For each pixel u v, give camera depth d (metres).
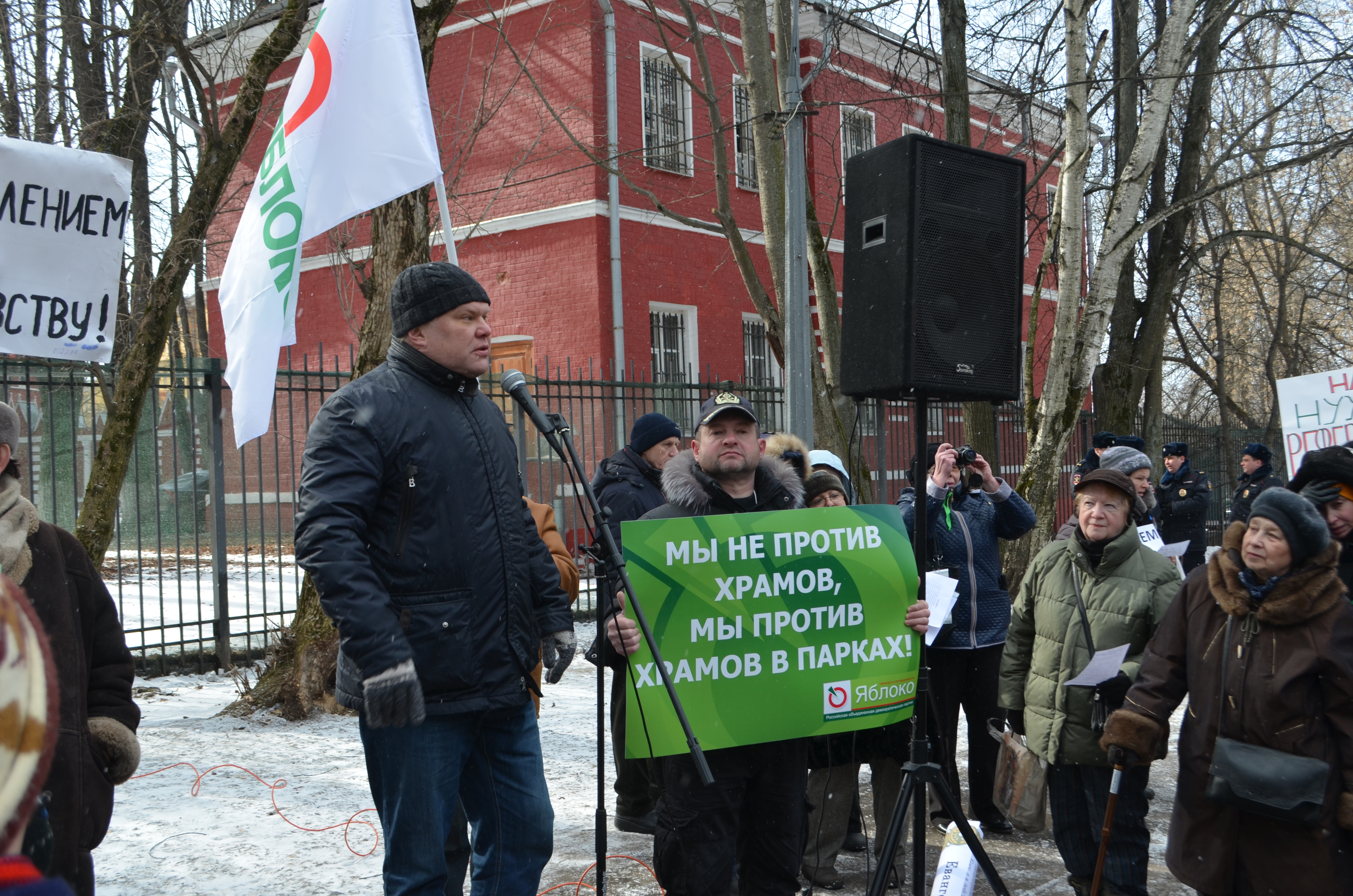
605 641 3.14
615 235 14.10
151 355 6.40
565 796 5.18
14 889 0.70
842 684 3.43
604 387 11.02
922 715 3.39
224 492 8.27
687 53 15.26
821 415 8.95
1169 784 5.55
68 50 10.83
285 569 13.96
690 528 3.29
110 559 14.91
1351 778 2.72
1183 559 10.54
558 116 9.34
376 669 2.41
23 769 0.71
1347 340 23.62
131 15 8.86
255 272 4.61
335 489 2.54
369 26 4.73
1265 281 20.08
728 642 3.30
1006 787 3.95
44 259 4.73
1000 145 17.77
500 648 2.75
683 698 3.22
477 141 15.06
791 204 7.90
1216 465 21.42
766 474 3.62
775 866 3.34
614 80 14.12
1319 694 2.79
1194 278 18.75
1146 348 14.67
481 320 2.83
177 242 6.46
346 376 8.73
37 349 4.72
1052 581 3.98
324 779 5.34
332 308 16.31
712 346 15.57
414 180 4.67
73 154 4.79
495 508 2.79
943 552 4.85
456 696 2.67
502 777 2.88
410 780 2.64
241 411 4.48
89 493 6.26
